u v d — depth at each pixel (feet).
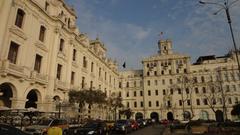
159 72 242.58
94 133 71.72
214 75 224.12
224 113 204.74
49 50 106.52
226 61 228.02
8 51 80.23
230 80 217.77
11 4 82.33
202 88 223.92
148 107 236.84
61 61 115.75
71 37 127.75
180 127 97.40
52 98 100.68
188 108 221.87
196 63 254.27
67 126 72.49
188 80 227.61
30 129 60.23
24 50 88.89
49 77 102.78
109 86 206.90
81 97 111.24
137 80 252.83
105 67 198.39
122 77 256.93
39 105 96.27
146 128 131.13
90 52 160.66
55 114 97.76
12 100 82.02
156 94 238.07
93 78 163.73
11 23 82.53
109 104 169.37
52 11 112.68
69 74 123.24
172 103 228.84
